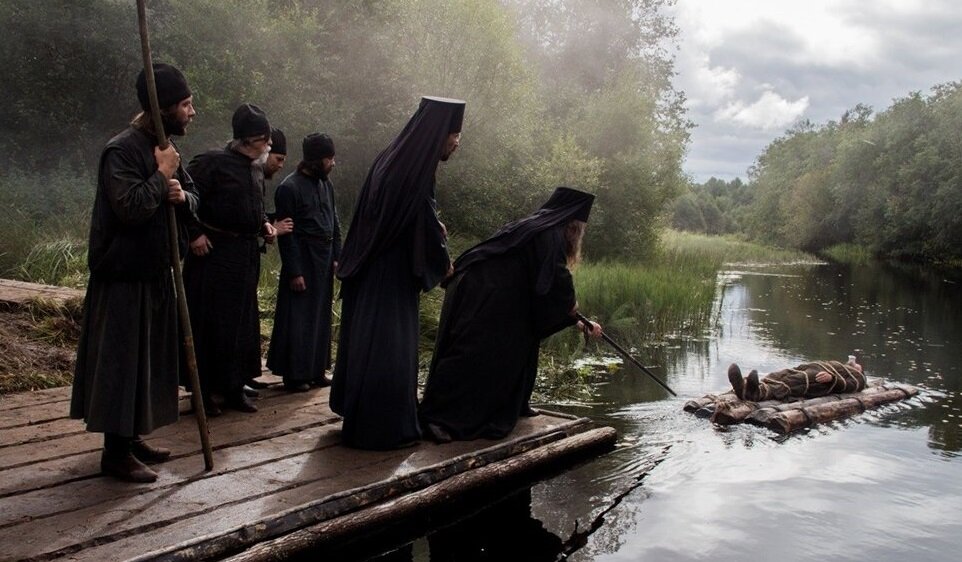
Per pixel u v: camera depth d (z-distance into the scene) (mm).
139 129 3787
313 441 4863
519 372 5438
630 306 12000
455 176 16547
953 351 11273
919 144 39125
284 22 14625
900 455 6172
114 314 3705
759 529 4629
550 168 18344
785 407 7102
